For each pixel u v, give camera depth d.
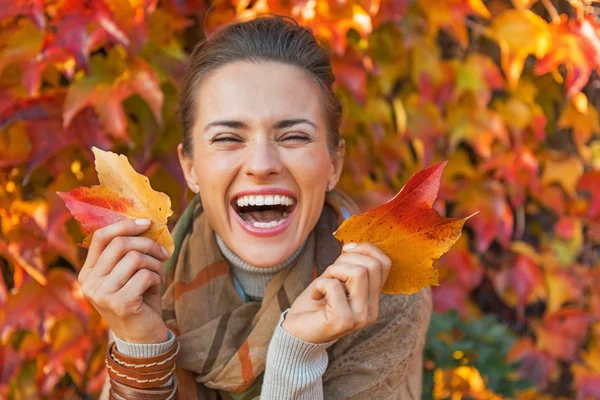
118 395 1.04
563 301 1.84
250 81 1.06
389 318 1.16
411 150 1.86
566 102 1.83
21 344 1.61
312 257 1.20
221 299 1.22
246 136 1.07
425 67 1.71
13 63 1.48
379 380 1.15
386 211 0.91
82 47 1.37
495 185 1.84
